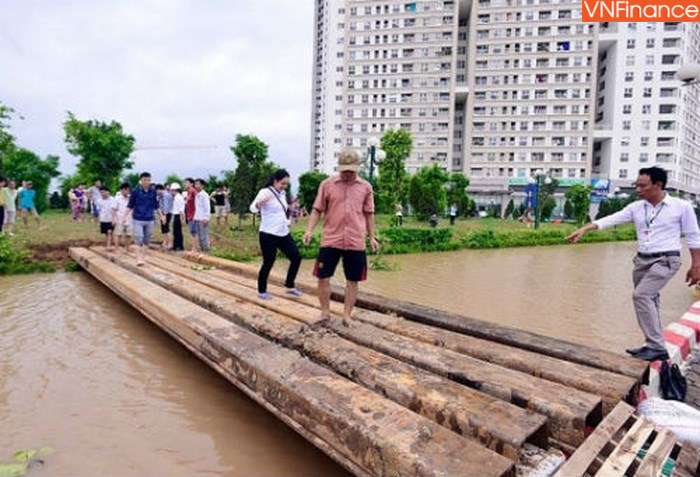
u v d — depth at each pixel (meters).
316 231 15.76
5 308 6.92
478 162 64.81
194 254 10.12
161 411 3.75
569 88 60.69
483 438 2.42
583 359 3.52
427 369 3.40
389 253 16.89
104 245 12.19
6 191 11.98
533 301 8.59
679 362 4.78
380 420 2.44
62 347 5.22
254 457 3.12
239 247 14.13
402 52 65.56
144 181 8.55
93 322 6.27
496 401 2.71
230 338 3.84
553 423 2.65
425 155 65.56
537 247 22.12
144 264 8.52
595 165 70.44
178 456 3.11
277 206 5.48
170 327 4.79
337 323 4.43
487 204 63.91
